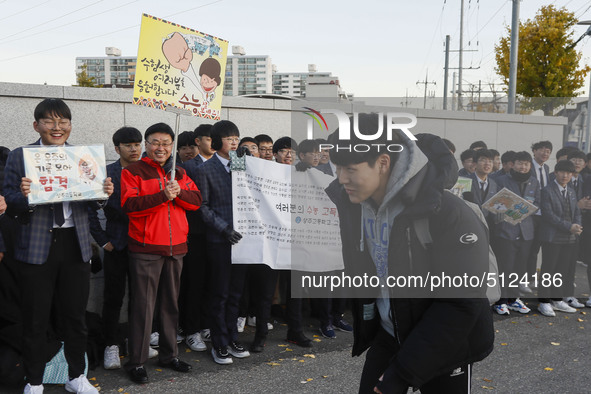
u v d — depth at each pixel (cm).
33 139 446
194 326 423
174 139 365
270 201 392
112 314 380
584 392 346
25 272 305
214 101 369
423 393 185
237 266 399
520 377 370
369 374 196
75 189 304
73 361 325
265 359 401
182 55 351
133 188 351
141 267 351
